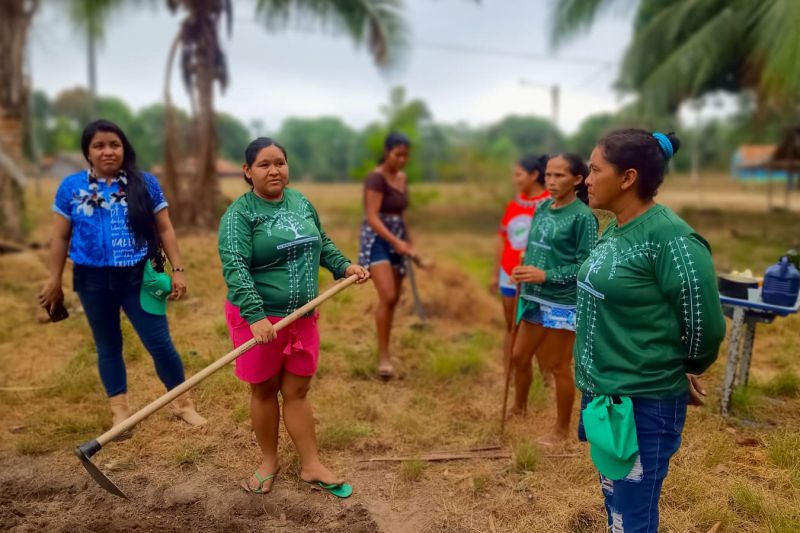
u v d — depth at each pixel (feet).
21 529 9.27
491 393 14.52
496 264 15.92
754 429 12.25
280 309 9.50
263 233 9.28
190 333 16.99
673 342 6.79
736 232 41.09
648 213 6.81
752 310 12.71
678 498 9.92
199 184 31.65
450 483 10.68
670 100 48.67
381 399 14.10
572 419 13.14
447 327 20.01
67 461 11.12
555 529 9.36
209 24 31.09
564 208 11.41
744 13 39.11
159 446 11.57
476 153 78.84
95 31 31.63
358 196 90.02
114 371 11.91
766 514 9.41
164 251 11.78
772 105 44.29
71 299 19.61
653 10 49.93
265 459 10.39
